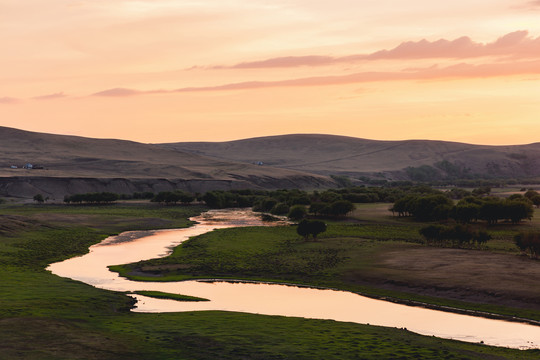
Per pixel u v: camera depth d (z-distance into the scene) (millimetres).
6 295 69688
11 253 113312
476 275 85438
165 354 46594
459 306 72562
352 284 87188
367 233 149250
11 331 50750
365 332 56594
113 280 92312
